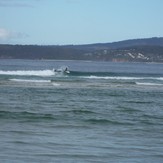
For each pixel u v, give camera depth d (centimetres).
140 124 4647
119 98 7550
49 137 3628
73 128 4216
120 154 3077
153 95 8338
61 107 5925
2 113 5038
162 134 4019
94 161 2856
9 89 8444
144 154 3098
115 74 14938
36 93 7875
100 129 4212
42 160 2825
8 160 2780
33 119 4716
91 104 6444
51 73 13750
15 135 3659
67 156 2966
